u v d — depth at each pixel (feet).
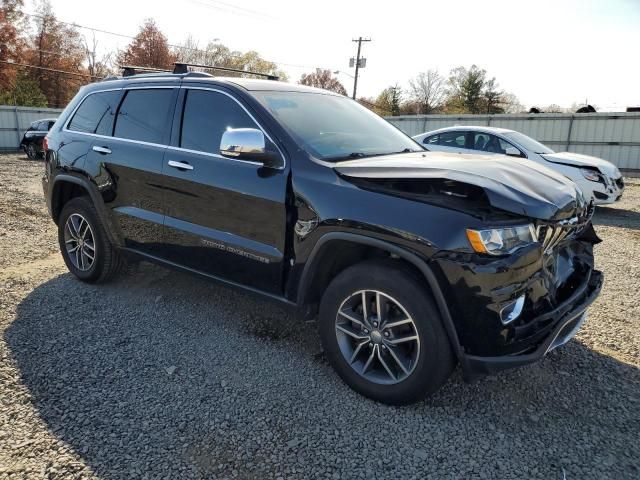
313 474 7.39
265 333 12.00
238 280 10.86
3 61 128.16
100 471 7.30
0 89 128.16
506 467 7.63
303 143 10.01
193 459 7.63
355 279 9.00
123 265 14.70
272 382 9.84
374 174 8.71
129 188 12.72
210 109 11.41
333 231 8.95
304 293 9.70
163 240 12.16
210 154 11.09
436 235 7.89
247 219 10.32
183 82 12.11
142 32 155.53
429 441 8.18
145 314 12.90
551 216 7.98
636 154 61.82
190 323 12.43
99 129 13.88
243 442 8.05
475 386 9.86
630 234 25.34
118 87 13.82
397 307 8.70
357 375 9.33
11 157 69.46
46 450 7.69
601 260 19.70
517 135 32.12
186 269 11.93
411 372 8.61
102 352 10.86
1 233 20.83
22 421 8.37
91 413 8.67
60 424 8.34
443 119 72.90
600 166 29.37
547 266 8.75
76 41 149.38
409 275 8.44
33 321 12.25
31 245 19.26
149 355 10.80
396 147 11.82
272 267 10.07
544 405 9.29
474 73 201.05
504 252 7.73
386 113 202.39
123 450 7.77
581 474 7.50
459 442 8.18
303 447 7.97
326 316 9.54
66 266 16.19
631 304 14.53
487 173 8.52
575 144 65.16
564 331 8.89
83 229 14.65
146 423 8.46
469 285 7.74
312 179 9.36
